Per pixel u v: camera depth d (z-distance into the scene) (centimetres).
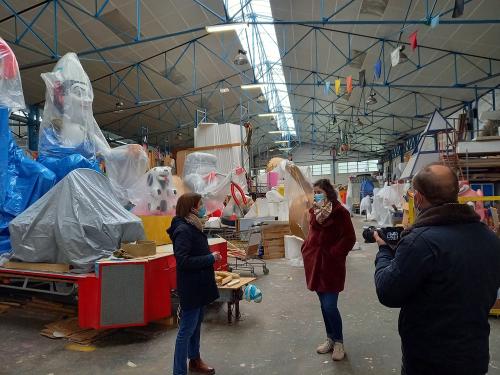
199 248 311
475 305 159
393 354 372
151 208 641
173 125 2325
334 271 358
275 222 959
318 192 370
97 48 1227
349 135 2805
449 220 167
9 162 543
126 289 403
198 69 1541
